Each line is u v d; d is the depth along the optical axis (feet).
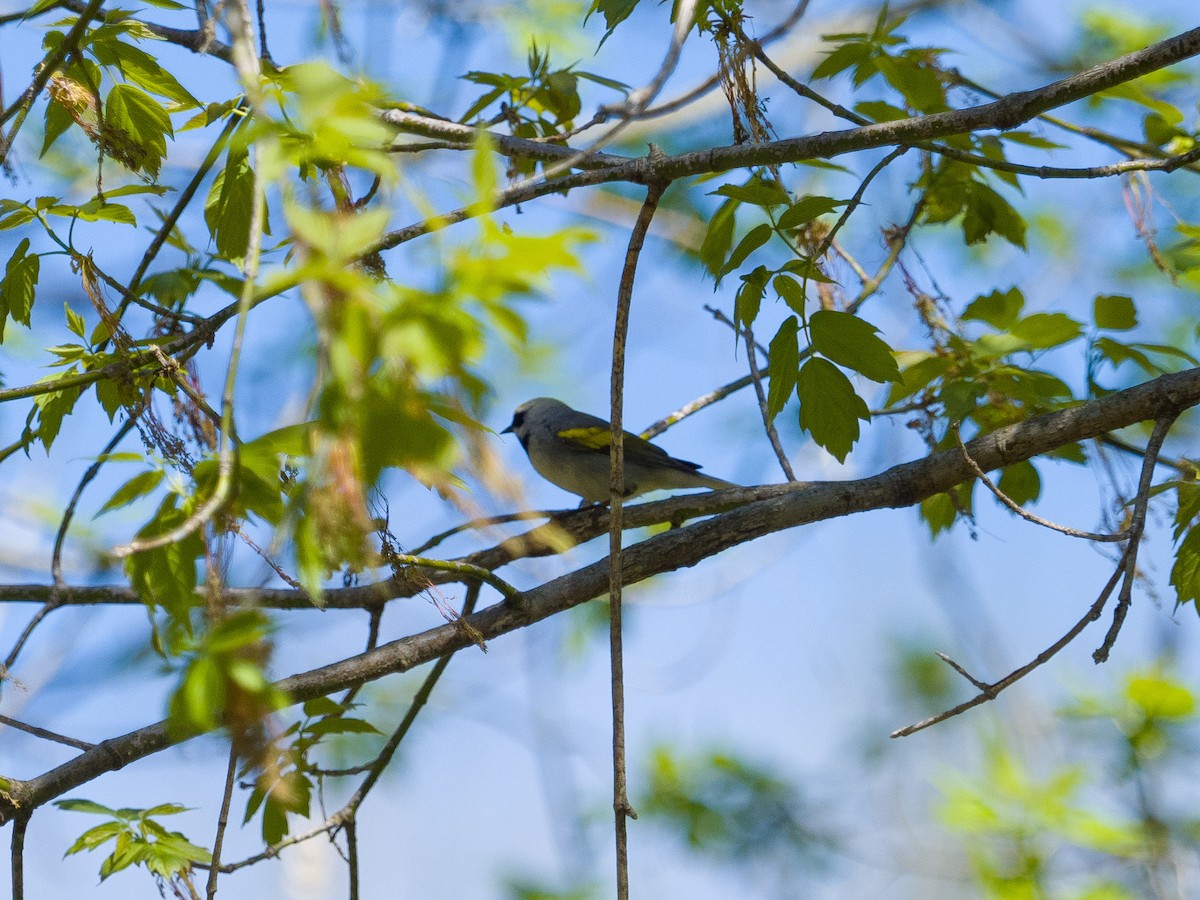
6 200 28.30
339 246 13.65
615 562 24.38
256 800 31.65
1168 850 42.45
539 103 39.60
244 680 15.52
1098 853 43.32
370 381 13.75
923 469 32.32
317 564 14.73
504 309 13.70
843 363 28.32
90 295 28.60
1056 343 36.91
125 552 14.89
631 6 28.68
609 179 28.53
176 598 18.76
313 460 14.82
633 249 27.43
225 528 17.30
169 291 36.73
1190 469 30.50
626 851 21.95
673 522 36.24
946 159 40.88
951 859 50.90
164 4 30.53
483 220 14.01
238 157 28.17
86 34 29.09
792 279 28.43
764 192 28.17
